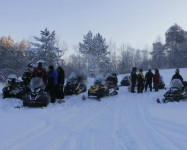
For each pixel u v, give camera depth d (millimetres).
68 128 4891
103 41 44750
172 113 6273
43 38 26078
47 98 7430
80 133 4543
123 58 67000
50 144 3838
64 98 9672
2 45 51094
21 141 3912
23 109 6895
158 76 12711
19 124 4926
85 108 7516
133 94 11547
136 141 4039
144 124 5285
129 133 4551
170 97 8383
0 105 7336
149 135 4395
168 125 5090
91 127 5027
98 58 42969
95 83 9789
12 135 4145
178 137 4199
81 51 44219
